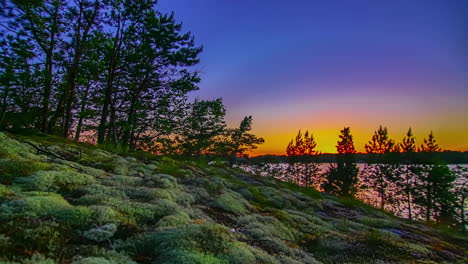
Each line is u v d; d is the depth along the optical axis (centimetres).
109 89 1770
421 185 4200
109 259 251
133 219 377
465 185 4306
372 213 1193
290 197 1040
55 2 1431
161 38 1808
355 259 472
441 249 671
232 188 955
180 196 592
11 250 218
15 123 1476
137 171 797
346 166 4178
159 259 273
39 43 1446
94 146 1184
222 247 308
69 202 403
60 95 1686
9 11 1355
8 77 1359
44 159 626
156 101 2117
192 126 2405
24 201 319
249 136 3838
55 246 249
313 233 601
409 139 4425
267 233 480
